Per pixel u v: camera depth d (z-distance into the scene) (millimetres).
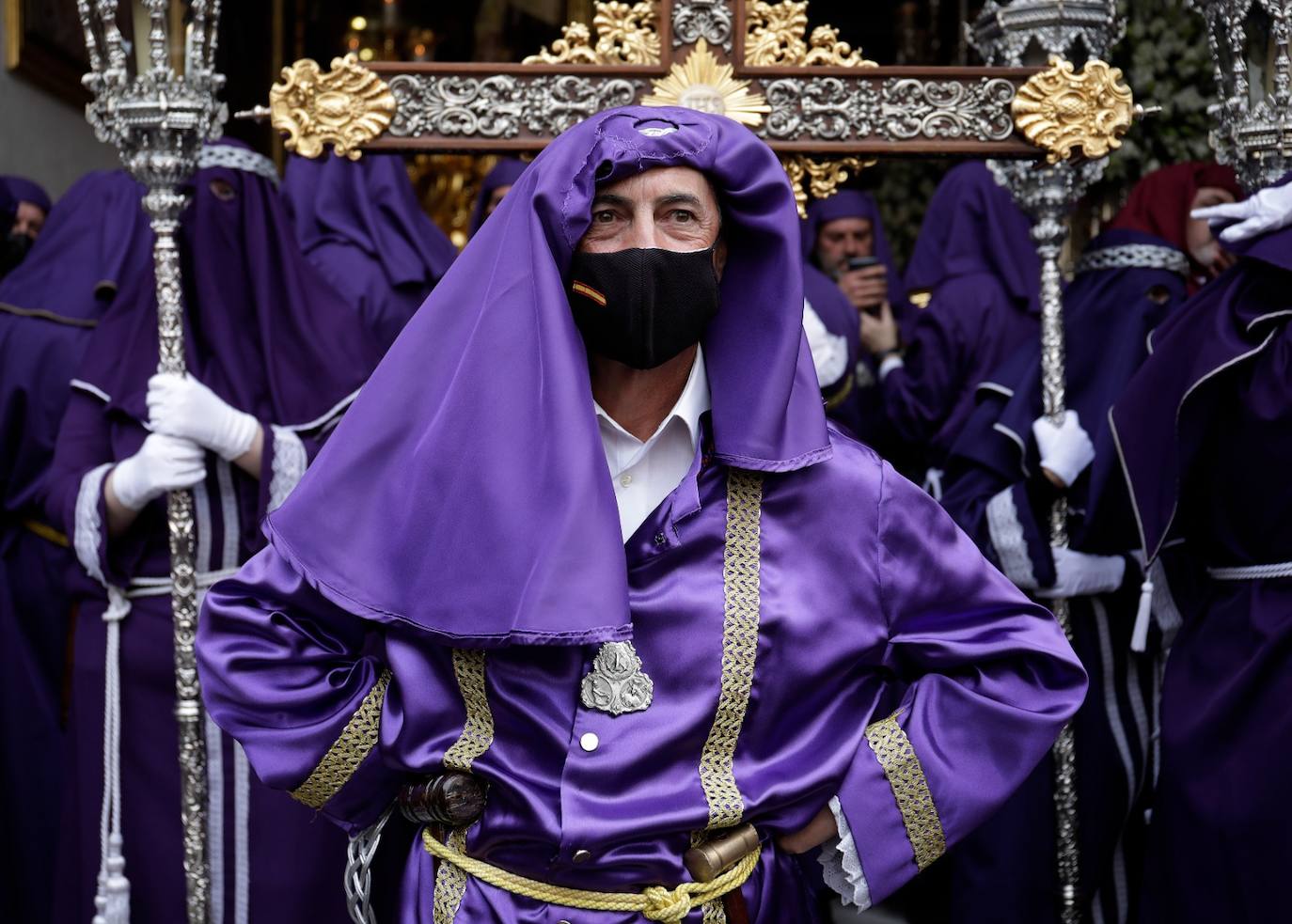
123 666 7605
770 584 4387
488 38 16062
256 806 7371
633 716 4273
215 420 7266
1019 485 7895
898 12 16922
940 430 10195
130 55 6852
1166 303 8594
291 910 7289
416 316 4477
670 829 4230
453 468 4230
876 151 6684
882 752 4508
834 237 12469
